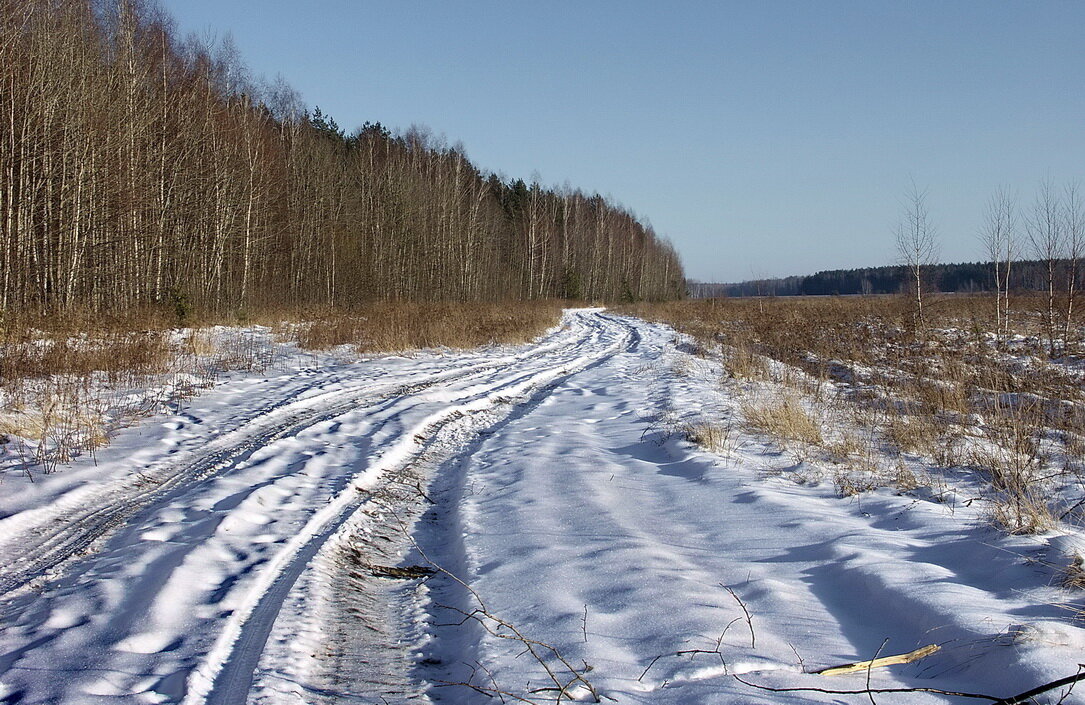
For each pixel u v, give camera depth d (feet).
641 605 14.15
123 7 84.89
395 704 11.65
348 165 159.63
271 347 61.98
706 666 11.39
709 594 14.64
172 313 74.18
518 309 132.98
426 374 51.88
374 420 34.71
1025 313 81.41
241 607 14.34
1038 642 10.80
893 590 13.57
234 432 30.78
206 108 96.99
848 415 33.99
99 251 77.61
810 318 83.92
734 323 97.81
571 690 11.03
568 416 39.60
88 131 74.23
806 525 18.72
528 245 218.79
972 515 18.51
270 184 110.93
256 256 108.99
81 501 21.24
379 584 17.12
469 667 12.59
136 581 15.40
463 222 179.93
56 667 11.84
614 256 266.98
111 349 43.80
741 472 24.62
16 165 70.74
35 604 14.47
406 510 22.93
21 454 24.75
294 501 21.75
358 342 66.85
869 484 22.38
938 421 30.63
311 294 128.16
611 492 23.39
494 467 27.76
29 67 68.33
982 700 9.96
